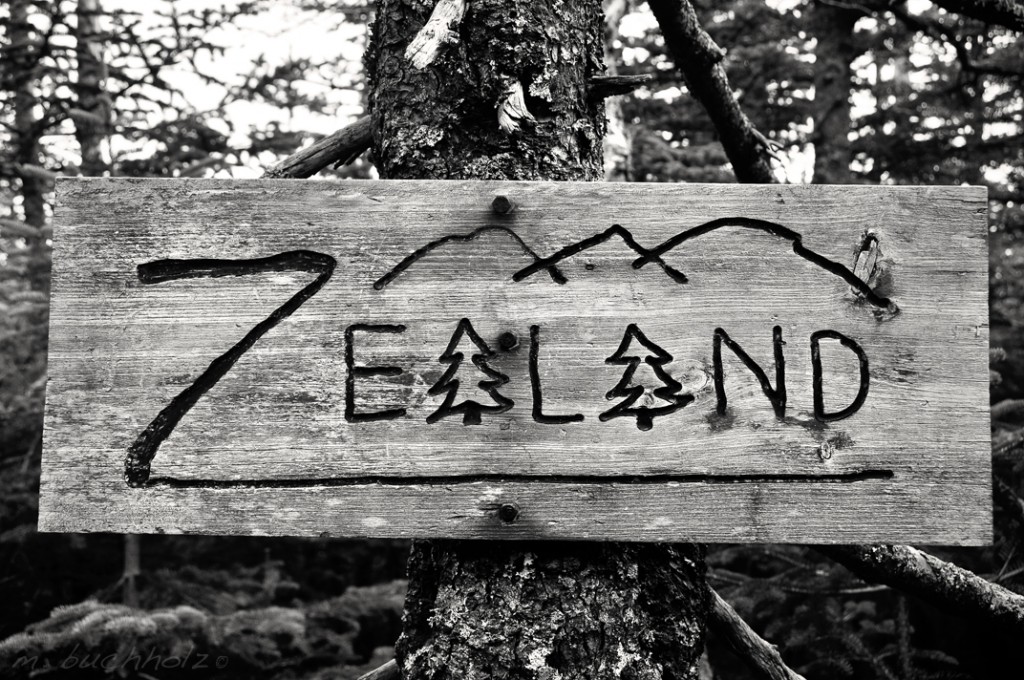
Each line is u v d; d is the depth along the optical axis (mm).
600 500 1534
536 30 1625
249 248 1585
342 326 1574
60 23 5449
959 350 1578
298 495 1540
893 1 4754
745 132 2283
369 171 5121
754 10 5363
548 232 1583
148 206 1591
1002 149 5191
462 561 1539
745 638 1975
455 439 1546
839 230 1595
